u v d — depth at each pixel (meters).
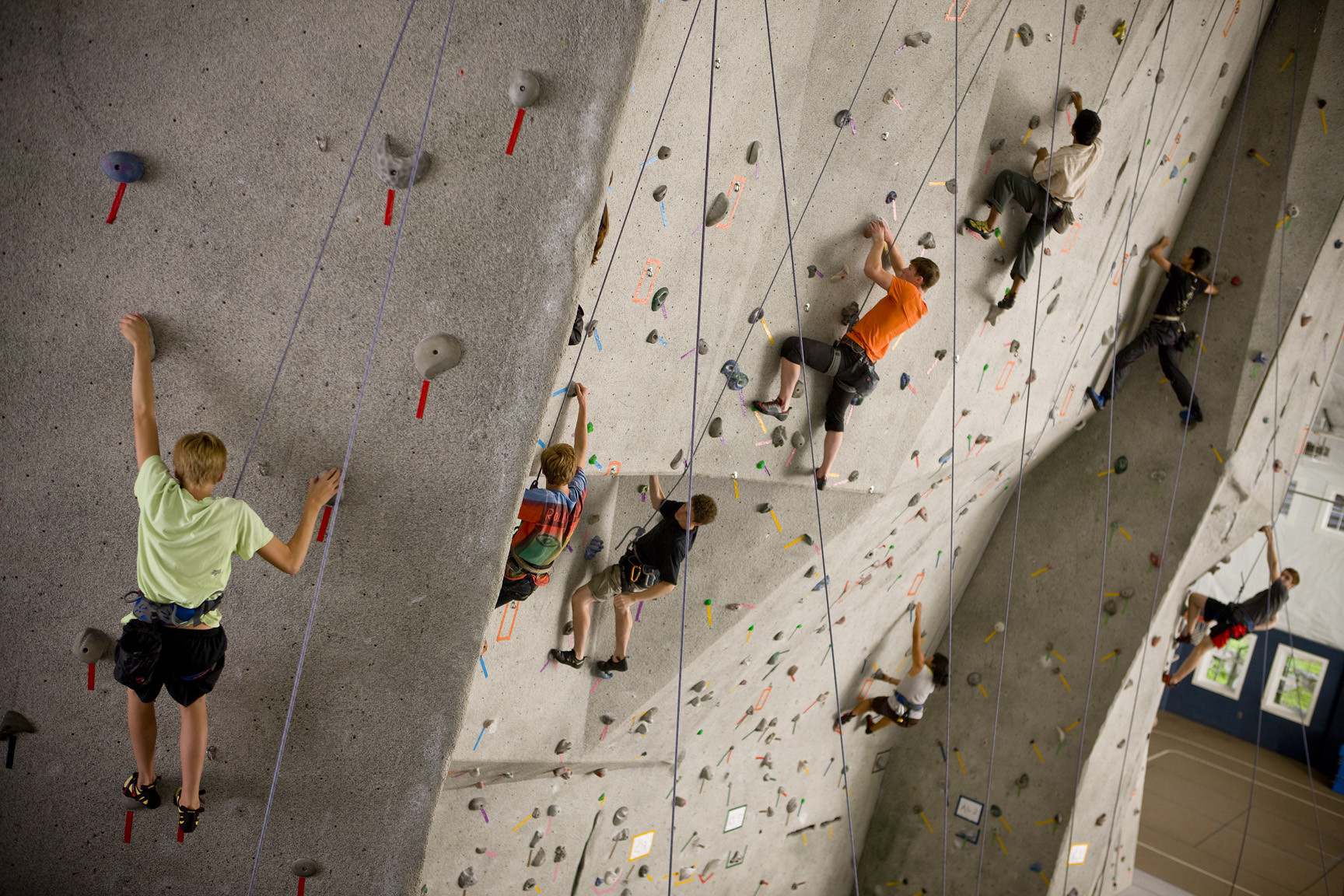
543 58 2.76
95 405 2.84
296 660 3.08
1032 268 5.89
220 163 2.76
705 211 3.55
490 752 5.26
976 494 7.59
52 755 3.04
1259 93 7.35
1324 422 13.57
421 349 2.88
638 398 4.48
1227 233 7.61
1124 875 10.98
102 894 3.14
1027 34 4.95
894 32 4.50
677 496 5.20
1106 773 8.71
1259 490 8.27
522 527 4.20
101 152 2.71
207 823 3.15
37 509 2.88
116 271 2.78
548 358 2.95
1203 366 7.83
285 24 2.71
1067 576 8.56
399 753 3.20
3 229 2.70
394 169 2.77
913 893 9.20
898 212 4.99
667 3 3.53
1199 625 9.30
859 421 5.48
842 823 9.15
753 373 4.93
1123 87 5.66
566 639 5.27
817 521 5.80
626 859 6.88
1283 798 14.27
